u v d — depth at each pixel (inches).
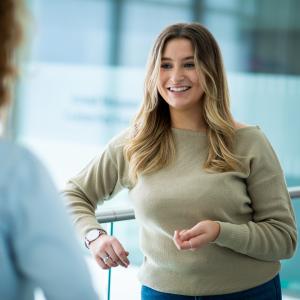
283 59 269.7
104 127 290.5
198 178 84.7
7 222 46.4
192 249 79.4
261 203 87.2
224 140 87.7
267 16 271.1
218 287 84.9
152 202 85.1
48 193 48.1
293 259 129.0
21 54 48.2
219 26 277.4
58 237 47.5
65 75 288.5
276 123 270.7
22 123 285.0
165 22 283.1
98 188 95.3
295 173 265.1
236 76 275.1
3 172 46.3
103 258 87.4
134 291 96.4
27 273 47.6
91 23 286.5
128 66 286.7
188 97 88.0
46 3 283.3
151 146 89.0
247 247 82.8
